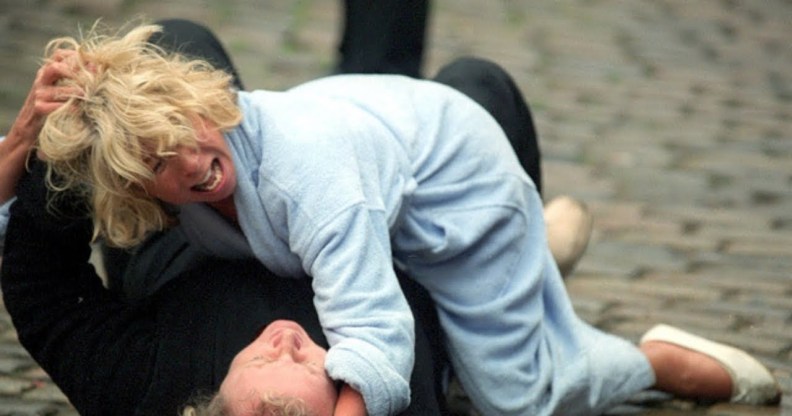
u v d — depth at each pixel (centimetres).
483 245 754
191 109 636
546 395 779
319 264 654
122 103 625
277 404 603
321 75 1625
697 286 1107
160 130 620
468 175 748
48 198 679
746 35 1948
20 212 693
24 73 1546
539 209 786
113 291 778
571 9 2044
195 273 715
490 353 757
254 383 613
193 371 674
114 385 692
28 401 877
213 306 686
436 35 1831
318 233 652
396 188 708
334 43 1761
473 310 754
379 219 671
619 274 1130
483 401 768
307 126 672
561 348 790
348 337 643
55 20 1758
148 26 680
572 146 1457
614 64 1764
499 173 755
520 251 767
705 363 876
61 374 704
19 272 701
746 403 886
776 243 1211
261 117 675
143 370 689
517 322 762
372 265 654
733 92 1675
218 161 650
